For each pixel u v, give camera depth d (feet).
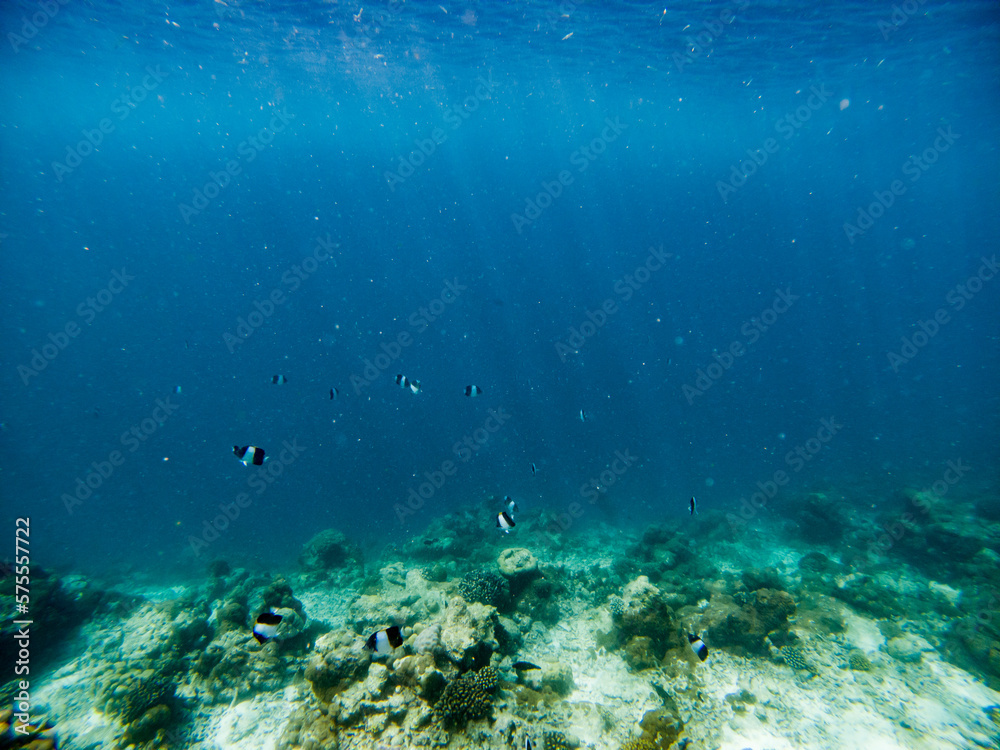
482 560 37.42
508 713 16.70
